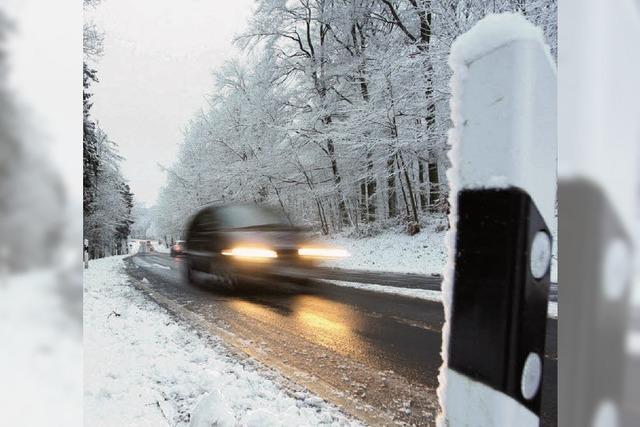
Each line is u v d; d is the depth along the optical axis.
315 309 4.61
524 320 0.50
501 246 0.52
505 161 0.52
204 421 2.00
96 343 3.23
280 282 5.75
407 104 9.99
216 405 2.06
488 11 7.63
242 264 5.57
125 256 17.02
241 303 5.01
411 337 3.51
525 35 0.53
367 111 10.64
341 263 9.93
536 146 0.51
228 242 5.77
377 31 12.64
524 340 0.50
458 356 0.55
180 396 2.41
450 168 0.57
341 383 2.61
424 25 10.62
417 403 2.33
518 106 0.51
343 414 2.21
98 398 2.27
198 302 5.17
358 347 3.29
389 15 11.88
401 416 2.19
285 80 14.15
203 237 6.43
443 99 9.59
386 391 2.49
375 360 3.00
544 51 0.53
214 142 14.69
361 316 4.25
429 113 9.88
